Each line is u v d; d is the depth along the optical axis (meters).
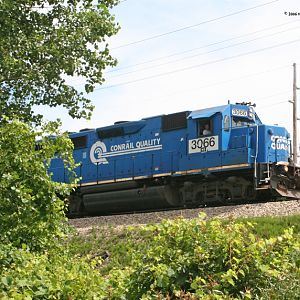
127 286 6.78
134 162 24.12
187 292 6.32
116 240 17.33
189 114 22.69
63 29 16.84
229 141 21.41
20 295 5.73
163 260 6.88
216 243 6.84
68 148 10.16
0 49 15.85
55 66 16.48
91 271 7.28
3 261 7.64
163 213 19.80
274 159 20.94
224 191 21.95
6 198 9.15
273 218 15.75
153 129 23.62
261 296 6.34
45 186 9.50
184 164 22.30
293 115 32.34
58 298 6.42
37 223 9.61
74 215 27.12
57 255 9.51
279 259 6.89
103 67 17.16
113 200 25.06
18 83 16.61
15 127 9.51
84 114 17.28
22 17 16.91
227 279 6.24
